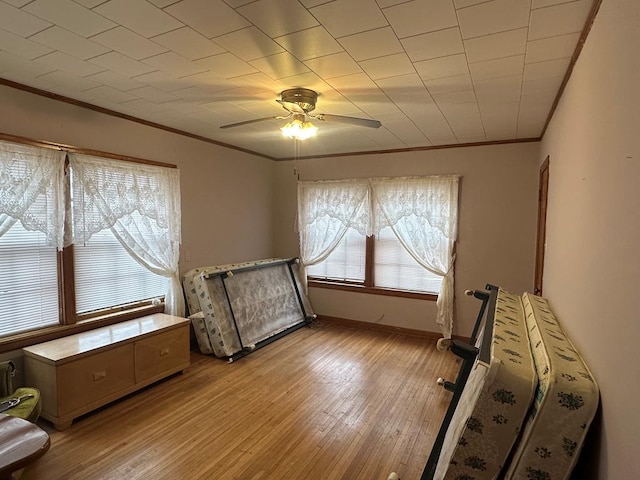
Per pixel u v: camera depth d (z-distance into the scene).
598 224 1.34
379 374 3.47
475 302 4.33
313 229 5.18
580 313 1.57
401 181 4.57
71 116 2.90
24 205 2.60
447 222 4.35
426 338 4.55
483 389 1.29
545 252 3.08
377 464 2.21
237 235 4.79
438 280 4.55
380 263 4.86
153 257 3.56
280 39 1.87
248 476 2.09
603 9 1.39
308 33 1.80
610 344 1.12
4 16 1.67
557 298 2.24
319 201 5.11
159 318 3.50
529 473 1.21
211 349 3.91
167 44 1.94
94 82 2.52
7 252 2.64
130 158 3.33
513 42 1.85
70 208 2.93
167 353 3.26
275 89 2.60
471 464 1.30
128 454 2.26
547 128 3.27
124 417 2.68
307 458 2.25
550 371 1.28
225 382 3.28
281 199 5.51
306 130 2.70
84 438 2.42
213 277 3.94
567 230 2.00
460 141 4.17
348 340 4.45
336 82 2.43
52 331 2.86
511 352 1.46
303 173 5.31
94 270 3.20
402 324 4.73
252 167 5.02
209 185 4.31
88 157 3.01
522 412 1.26
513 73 2.22
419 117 3.20
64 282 2.95
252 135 4.07
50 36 1.87
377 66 2.17
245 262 4.82
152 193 3.54
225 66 2.21
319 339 4.48
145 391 3.09
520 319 2.09
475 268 4.30
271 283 4.82
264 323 4.50
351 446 2.38
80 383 2.61
